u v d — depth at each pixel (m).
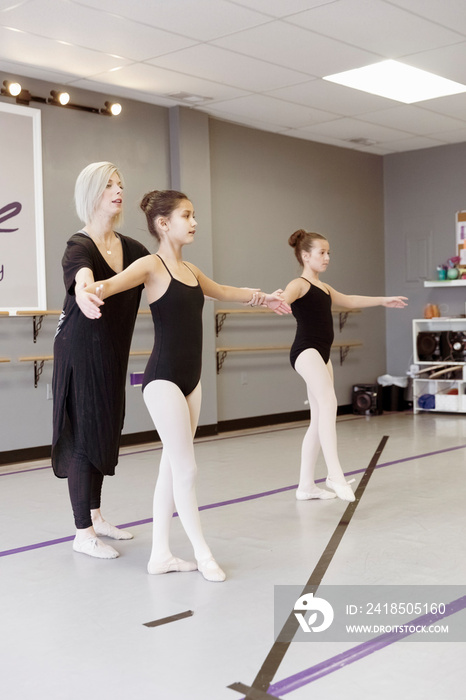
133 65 5.95
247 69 6.10
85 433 3.43
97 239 3.43
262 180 8.16
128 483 5.13
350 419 8.50
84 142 6.57
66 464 3.62
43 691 2.18
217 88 6.60
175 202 3.15
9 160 6.05
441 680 2.19
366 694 2.11
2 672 2.31
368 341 9.46
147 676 2.26
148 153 7.07
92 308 2.75
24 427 6.17
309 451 4.51
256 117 7.64
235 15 4.95
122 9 4.82
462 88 6.70
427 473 5.27
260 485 5.00
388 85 6.58
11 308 6.07
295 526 3.95
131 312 3.51
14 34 5.23
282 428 7.95
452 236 9.07
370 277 9.47
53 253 6.37
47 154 6.32
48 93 6.33
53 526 4.07
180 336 3.11
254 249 8.09
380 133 8.41
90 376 3.40
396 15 5.01
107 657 2.40
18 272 6.11
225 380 7.78
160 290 3.10
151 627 2.65
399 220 9.52
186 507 3.17
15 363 6.11
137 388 6.95
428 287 9.28
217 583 3.09
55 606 2.88
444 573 3.15
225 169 7.78
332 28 5.22
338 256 9.05
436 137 8.67
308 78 6.35
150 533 3.89
